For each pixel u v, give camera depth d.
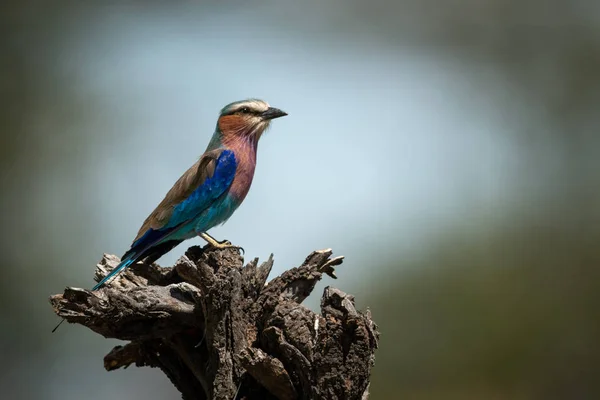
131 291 7.66
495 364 15.52
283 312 7.09
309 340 6.90
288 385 6.95
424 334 15.63
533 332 15.79
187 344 7.89
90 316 7.45
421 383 15.30
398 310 15.83
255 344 7.29
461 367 15.45
